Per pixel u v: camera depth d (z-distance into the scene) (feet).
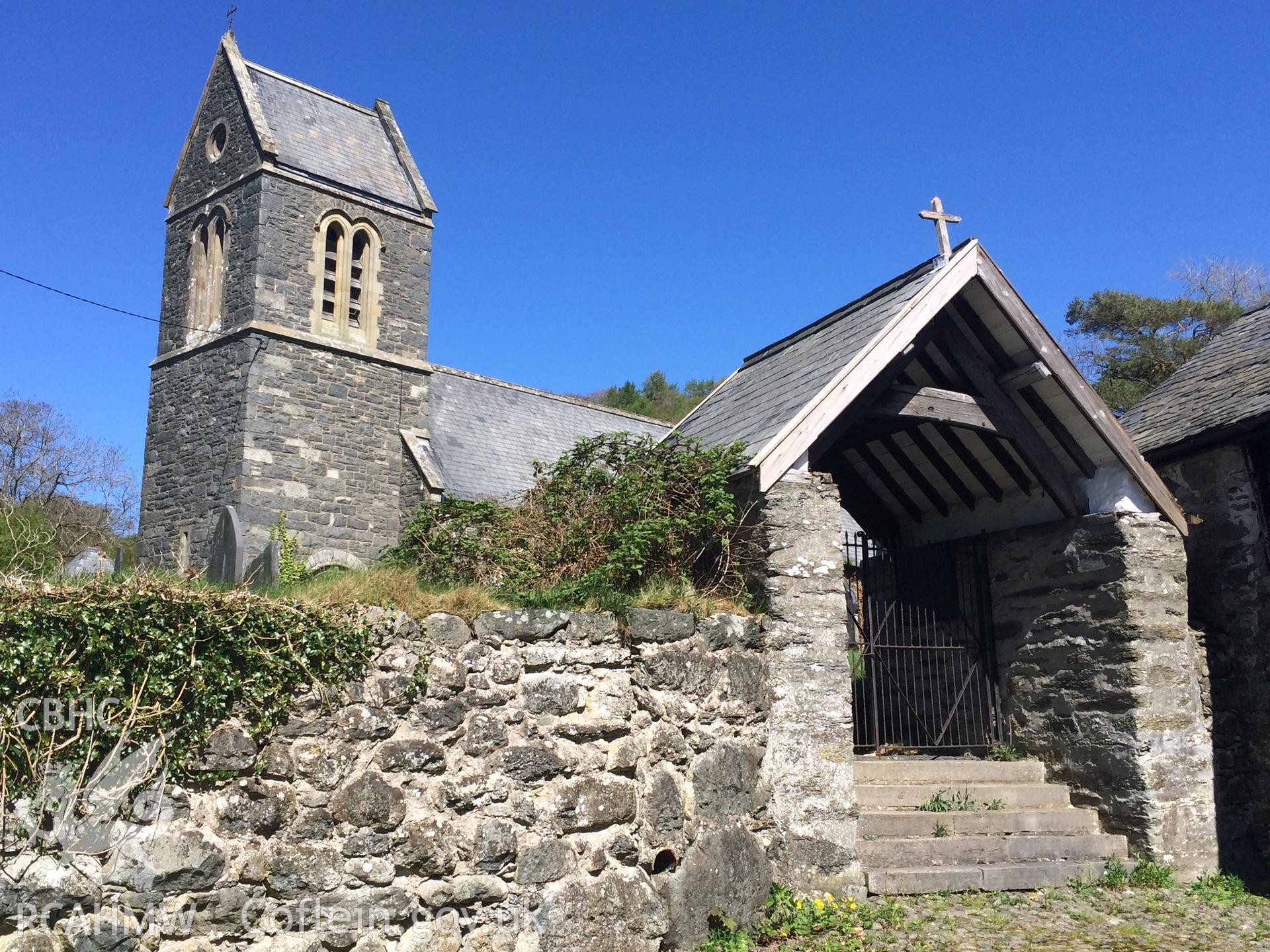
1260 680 31.55
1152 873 27.45
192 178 74.95
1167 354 108.37
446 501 30.45
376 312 73.41
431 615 19.51
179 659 16.44
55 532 24.81
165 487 70.28
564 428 83.51
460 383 79.82
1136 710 28.78
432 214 77.92
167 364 72.49
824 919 22.81
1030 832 28.35
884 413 28.09
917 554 36.42
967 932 22.68
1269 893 27.99
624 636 22.11
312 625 17.87
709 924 21.81
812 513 26.09
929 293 27.66
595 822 20.48
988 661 33.37
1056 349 29.43
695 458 27.35
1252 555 32.24
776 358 34.14
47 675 15.37
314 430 68.39
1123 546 29.73
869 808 28.04
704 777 22.68
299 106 75.61
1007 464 32.53
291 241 69.77
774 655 24.86
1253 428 31.42
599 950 19.94
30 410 117.19
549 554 27.55
